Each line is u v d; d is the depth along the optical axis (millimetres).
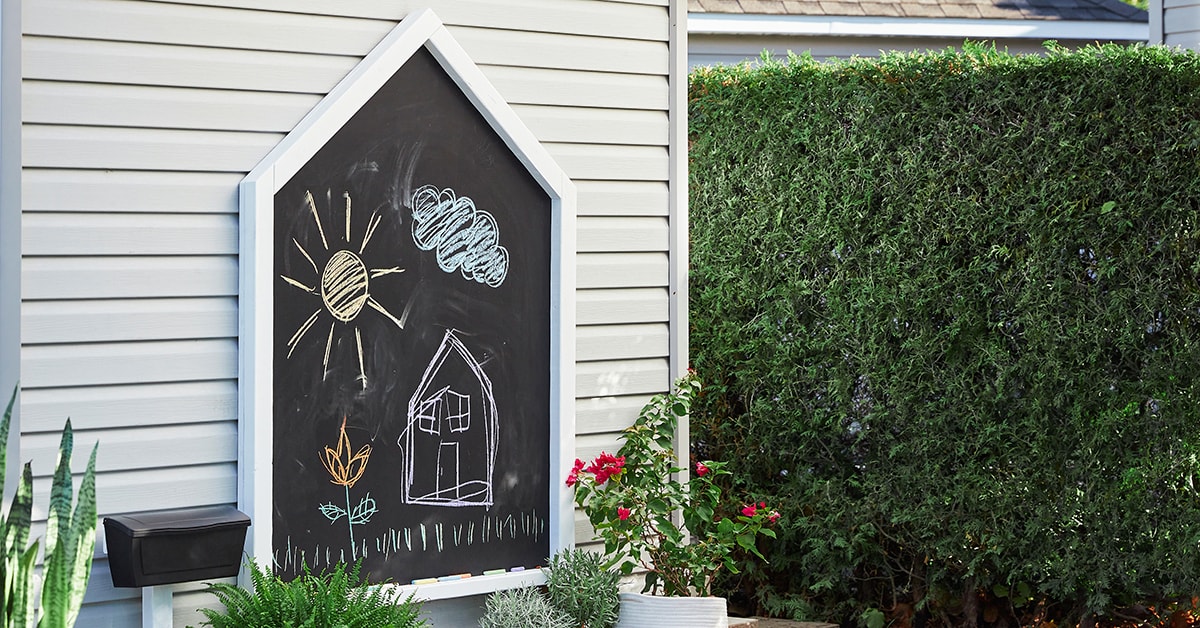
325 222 4754
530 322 5262
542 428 5305
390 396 4922
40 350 4312
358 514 4855
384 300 4898
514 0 5211
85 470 4363
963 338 5938
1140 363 5711
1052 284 5730
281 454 4672
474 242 5109
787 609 6367
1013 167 5785
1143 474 5719
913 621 6367
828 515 6301
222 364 4613
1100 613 5852
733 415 6789
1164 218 5594
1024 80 5785
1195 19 8188
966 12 10922
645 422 5508
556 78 5324
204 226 4570
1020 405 5844
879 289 6117
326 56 4812
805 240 6332
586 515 5473
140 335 4461
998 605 6320
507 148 5172
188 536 4297
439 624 5082
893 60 6086
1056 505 5824
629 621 5180
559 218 5273
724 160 6730
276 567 4652
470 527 5125
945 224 5934
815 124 6336
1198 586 5703
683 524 5691
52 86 4324
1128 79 5590
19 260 4254
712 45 10594
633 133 5523
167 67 4508
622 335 5512
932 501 6020
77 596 3934
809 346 6340
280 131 4719
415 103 4953
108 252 4402
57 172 4332
